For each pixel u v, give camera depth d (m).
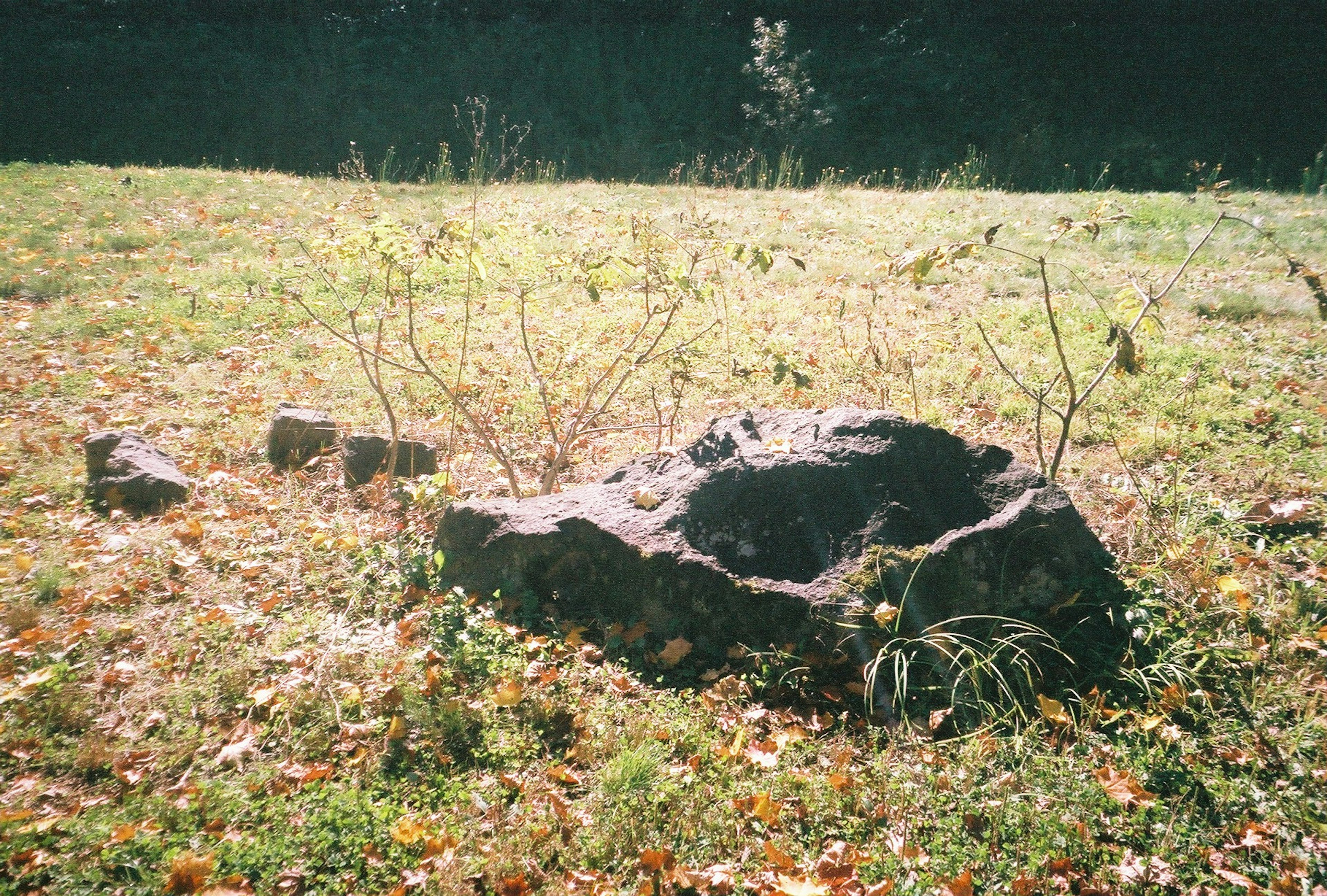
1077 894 2.86
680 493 4.38
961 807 3.17
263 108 20.78
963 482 4.23
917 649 3.79
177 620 4.27
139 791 3.24
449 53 22.53
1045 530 3.97
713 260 10.14
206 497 5.45
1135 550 4.59
